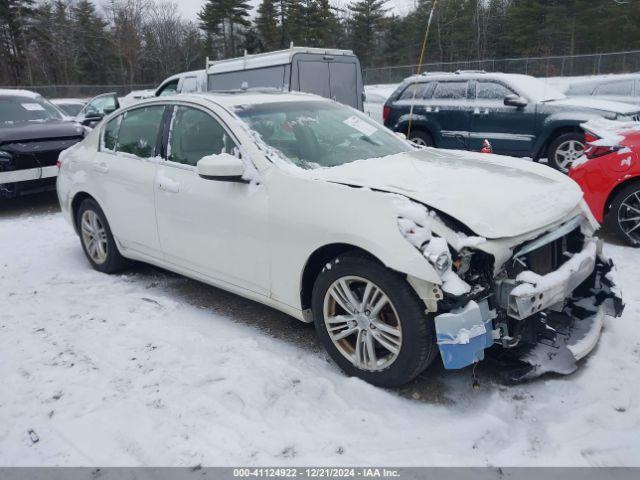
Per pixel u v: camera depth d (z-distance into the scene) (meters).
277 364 3.32
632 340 3.43
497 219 2.82
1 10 51.94
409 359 2.85
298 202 3.22
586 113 8.84
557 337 3.20
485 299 2.80
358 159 3.81
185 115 4.12
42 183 7.82
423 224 2.76
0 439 2.76
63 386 3.18
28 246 6.11
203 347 3.56
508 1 42.97
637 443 2.55
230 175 3.39
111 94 15.12
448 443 2.60
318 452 2.58
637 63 27.92
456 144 10.44
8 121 8.32
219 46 53.28
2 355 3.55
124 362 3.42
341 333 3.17
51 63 54.81
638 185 5.15
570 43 37.75
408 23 46.50
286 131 3.87
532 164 3.70
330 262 3.11
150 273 5.07
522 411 2.83
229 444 2.65
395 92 11.41
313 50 10.05
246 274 3.60
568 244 3.37
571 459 2.47
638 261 4.91
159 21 54.09
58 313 4.18
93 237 5.10
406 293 2.79
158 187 4.12
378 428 2.72
